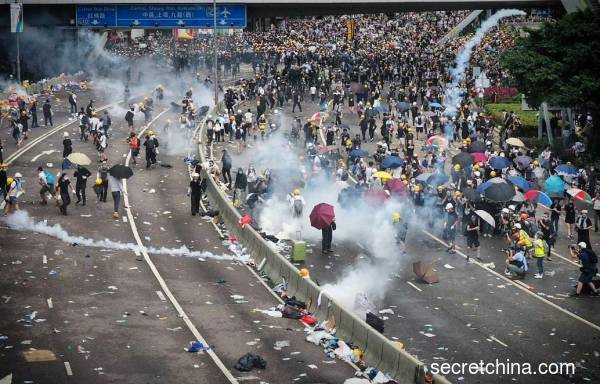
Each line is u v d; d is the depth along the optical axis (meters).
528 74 107.50
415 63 175.12
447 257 71.81
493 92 147.00
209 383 44.69
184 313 55.81
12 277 60.94
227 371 46.44
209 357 48.44
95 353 48.19
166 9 162.38
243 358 47.12
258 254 68.81
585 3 126.88
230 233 76.25
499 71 156.75
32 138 111.50
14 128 106.88
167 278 63.22
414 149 112.56
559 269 69.25
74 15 163.62
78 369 45.81
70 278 61.53
